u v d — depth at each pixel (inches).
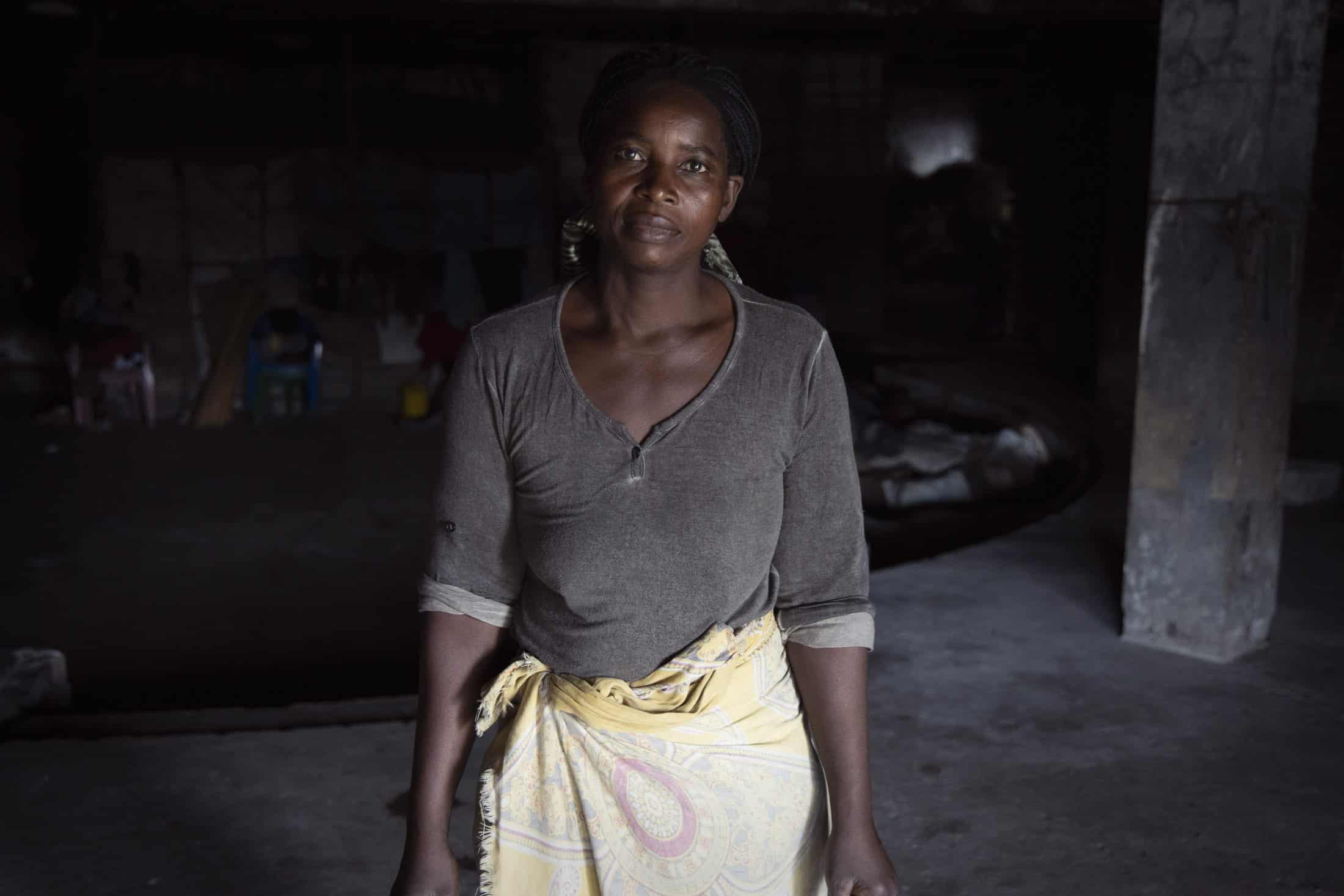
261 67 459.2
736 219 492.1
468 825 107.3
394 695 173.2
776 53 475.2
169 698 170.9
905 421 358.9
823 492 52.9
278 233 446.6
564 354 50.4
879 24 379.6
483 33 430.3
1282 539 214.4
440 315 435.5
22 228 477.7
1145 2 319.9
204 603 217.3
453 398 52.3
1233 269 143.0
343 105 458.0
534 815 52.7
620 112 48.8
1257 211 141.2
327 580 233.3
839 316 508.1
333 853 103.4
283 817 109.8
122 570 238.1
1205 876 101.0
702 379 50.1
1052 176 494.3
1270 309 146.4
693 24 400.2
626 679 51.8
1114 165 431.2
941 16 315.9
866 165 492.7
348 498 306.2
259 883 98.7
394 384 459.5
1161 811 112.1
